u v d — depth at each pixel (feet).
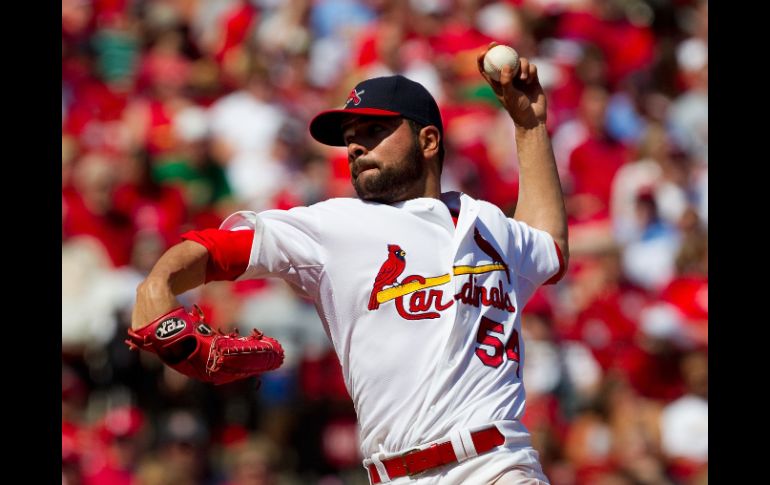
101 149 111.75
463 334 39.09
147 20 129.39
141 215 105.60
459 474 38.17
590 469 97.45
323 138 43.21
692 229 116.78
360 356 39.04
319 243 39.27
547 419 97.81
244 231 38.81
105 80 123.34
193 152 111.75
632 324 107.24
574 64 134.41
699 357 105.60
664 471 99.66
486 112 121.49
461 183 116.26
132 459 90.07
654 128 131.75
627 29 140.77
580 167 124.57
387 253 39.22
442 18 134.62
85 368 95.45
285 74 128.57
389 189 40.73
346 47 131.75
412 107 41.16
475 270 40.01
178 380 92.17
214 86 125.08
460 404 38.60
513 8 138.31
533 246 43.19
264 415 93.91
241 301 97.25
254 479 90.79
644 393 104.12
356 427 95.50
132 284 99.40
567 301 108.37
